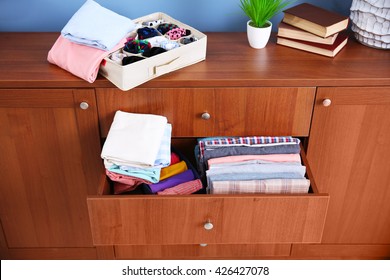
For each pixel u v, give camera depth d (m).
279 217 1.34
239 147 1.49
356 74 1.46
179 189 1.41
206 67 1.50
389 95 1.47
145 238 1.38
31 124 1.51
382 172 1.63
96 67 1.40
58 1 1.71
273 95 1.46
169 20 1.64
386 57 1.58
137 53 1.45
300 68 1.50
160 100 1.46
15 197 1.68
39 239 1.80
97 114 1.50
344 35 1.64
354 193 1.69
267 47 1.64
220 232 1.38
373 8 1.54
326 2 1.75
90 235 1.79
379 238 1.79
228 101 1.47
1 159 1.58
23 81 1.42
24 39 1.68
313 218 1.34
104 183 1.39
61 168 1.62
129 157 1.33
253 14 1.56
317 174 1.64
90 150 1.57
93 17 1.48
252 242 1.40
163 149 1.39
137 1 1.73
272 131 1.54
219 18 1.77
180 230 1.37
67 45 1.47
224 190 1.38
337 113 1.51
